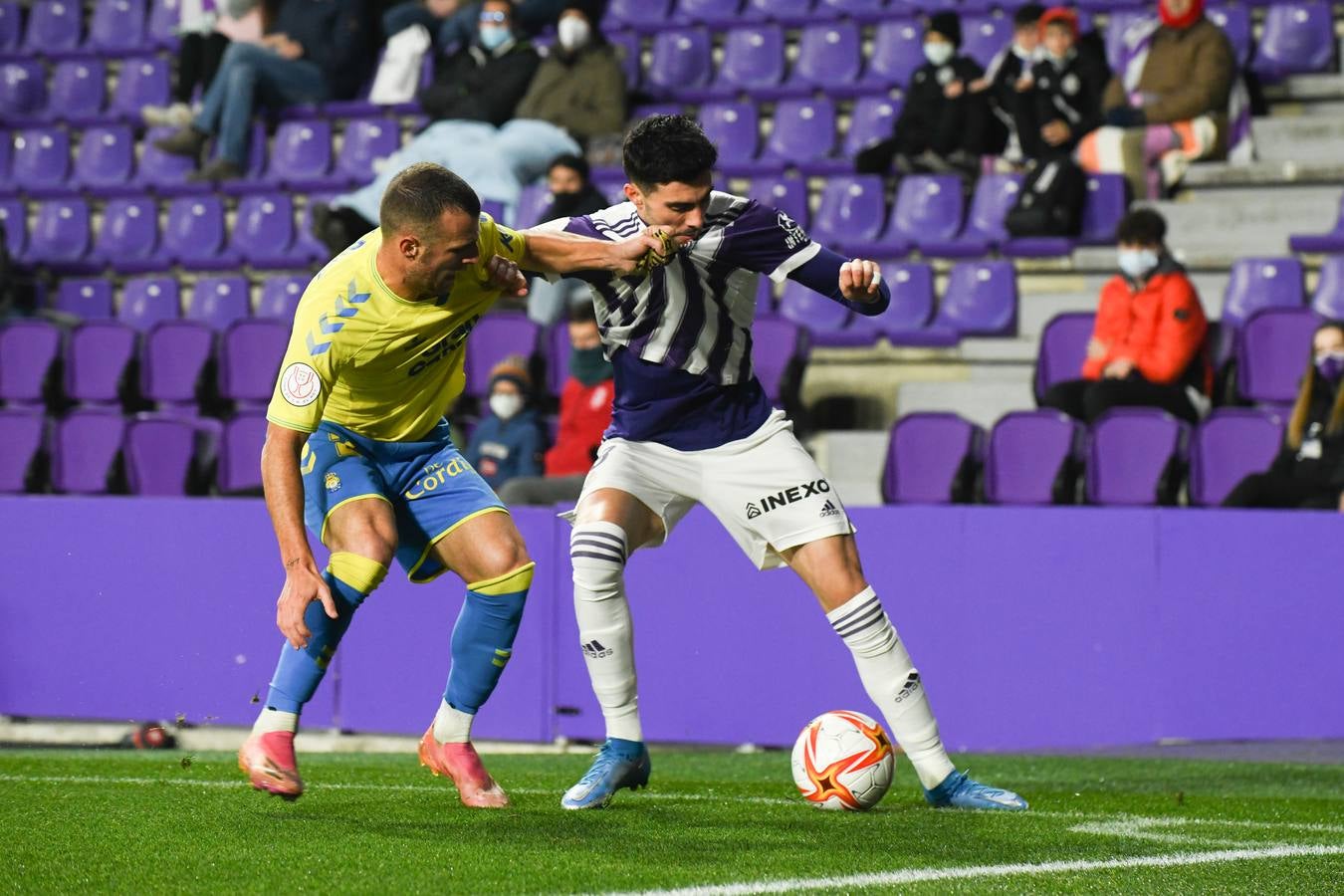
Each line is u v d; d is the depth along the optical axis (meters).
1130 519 19.27
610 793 12.79
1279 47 34.59
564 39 35.34
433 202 10.87
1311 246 29.45
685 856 10.34
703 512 20.16
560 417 26.91
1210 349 26.75
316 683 11.82
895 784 16.00
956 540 19.61
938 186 32.84
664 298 12.21
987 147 33.31
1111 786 15.83
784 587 19.86
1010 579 19.48
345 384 11.74
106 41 45.53
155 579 21.45
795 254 12.22
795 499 12.66
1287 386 26.39
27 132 41.88
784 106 36.69
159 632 21.41
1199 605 19.19
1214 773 16.83
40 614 21.81
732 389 12.62
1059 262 30.92
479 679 12.43
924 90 33.47
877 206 33.09
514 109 35.50
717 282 12.27
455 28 39.78
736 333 12.48
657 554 20.28
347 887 9.26
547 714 20.23
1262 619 19.14
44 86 43.78
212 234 37.88
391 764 17.23
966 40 36.94
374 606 20.80
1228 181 31.48
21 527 21.92
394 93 40.22
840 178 33.41
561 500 23.31
